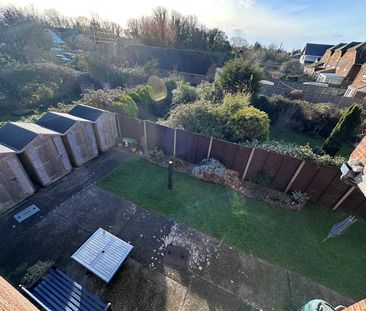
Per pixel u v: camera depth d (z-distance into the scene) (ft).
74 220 19.84
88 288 14.74
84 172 26.22
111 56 61.52
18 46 70.08
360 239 20.30
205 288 15.26
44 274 14.80
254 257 17.78
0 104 40.86
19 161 19.89
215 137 27.66
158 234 19.12
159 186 25.00
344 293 15.67
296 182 23.99
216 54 105.81
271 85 70.49
